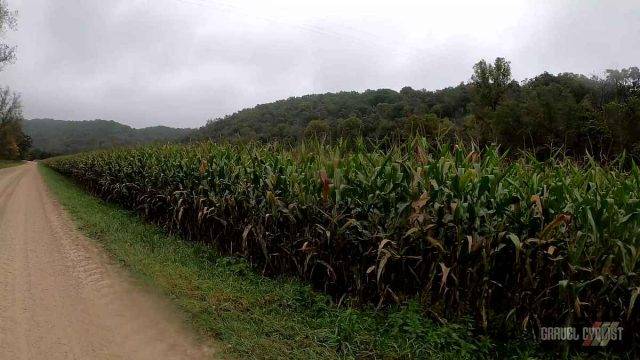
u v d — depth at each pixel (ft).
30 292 16.53
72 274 19.07
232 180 24.44
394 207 15.65
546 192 14.19
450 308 14.61
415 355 12.29
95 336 12.91
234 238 23.86
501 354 13.08
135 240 26.30
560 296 12.61
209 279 18.37
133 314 14.53
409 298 15.61
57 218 34.78
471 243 13.26
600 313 13.05
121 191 44.62
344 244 17.06
